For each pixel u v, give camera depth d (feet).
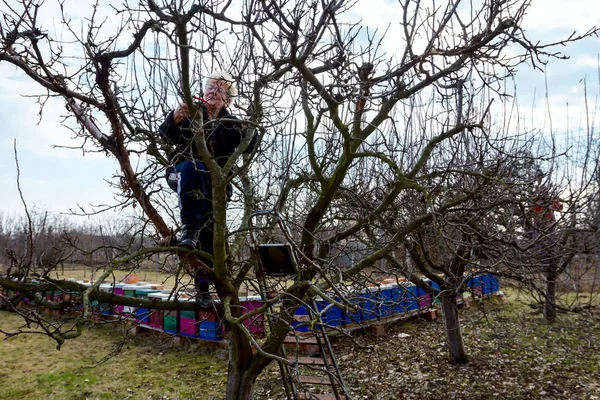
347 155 12.17
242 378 14.06
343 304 9.70
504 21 10.82
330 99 10.78
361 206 16.25
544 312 32.76
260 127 9.61
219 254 11.03
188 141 10.93
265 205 14.76
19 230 49.67
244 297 23.89
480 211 16.49
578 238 23.52
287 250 10.36
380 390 22.22
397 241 14.10
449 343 25.52
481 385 22.24
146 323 33.76
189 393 22.68
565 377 22.86
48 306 10.77
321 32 10.10
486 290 32.71
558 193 22.40
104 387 23.63
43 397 22.50
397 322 33.86
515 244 16.05
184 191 10.59
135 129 11.62
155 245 13.34
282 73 11.66
